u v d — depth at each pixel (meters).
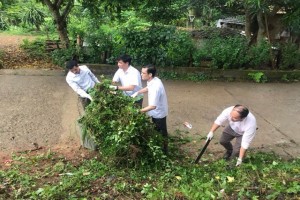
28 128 6.62
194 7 12.39
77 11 15.20
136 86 5.66
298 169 4.84
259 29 11.45
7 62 11.34
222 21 17.33
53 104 7.84
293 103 8.65
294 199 3.94
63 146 6.02
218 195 4.00
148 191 4.32
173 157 5.69
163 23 12.49
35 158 5.44
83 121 5.33
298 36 12.48
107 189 4.42
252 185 4.27
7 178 4.64
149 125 5.18
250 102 8.59
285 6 10.53
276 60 10.99
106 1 10.65
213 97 8.83
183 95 8.86
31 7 18.39
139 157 5.12
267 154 5.90
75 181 4.52
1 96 8.15
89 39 10.70
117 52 10.53
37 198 4.10
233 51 10.54
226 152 5.82
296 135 6.88
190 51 10.52
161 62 10.35
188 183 4.60
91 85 5.88
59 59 11.14
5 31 18.23
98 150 5.77
